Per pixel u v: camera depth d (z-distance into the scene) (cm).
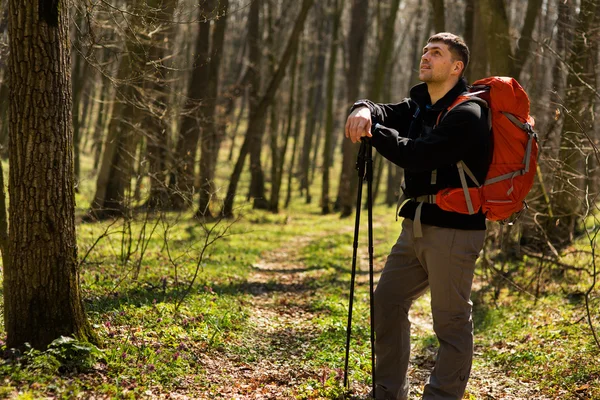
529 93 1034
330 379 485
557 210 1030
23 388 373
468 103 372
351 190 2858
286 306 835
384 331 417
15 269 427
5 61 778
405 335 419
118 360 446
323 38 3881
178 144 1761
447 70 392
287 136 3028
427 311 873
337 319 732
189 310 657
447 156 367
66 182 431
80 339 443
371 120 400
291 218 2703
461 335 395
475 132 366
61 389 381
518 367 585
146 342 511
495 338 708
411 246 403
